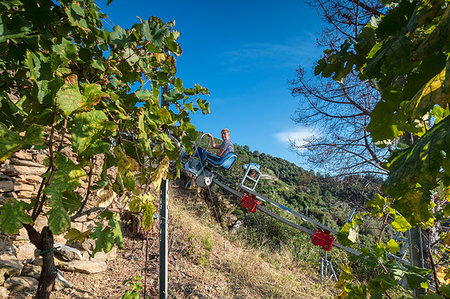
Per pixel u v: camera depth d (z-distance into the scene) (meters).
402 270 1.43
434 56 0.85
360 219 1.78
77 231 1.56
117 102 1.74
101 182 1.66
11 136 1.20
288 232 10.53
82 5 1.96
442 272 1.70
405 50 0.85
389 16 0.90
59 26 1.61
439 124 0.76
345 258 8.27
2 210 1.18
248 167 6.91
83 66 1.77
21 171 4.07
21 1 1.31
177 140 2.67
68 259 4.54
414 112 0.81
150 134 2.20
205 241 6.71
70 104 1.29
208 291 4.79
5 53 1.32
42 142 1.23
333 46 6.72
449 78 0.65
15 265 3.59
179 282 4.83
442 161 0.66
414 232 1.79
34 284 3.49
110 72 1.83
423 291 1.56
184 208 9.03
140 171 2.10
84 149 1.36
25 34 1.31
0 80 1.51
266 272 6.56
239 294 5.03
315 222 6.67
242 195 6.97
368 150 6.87
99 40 1.81
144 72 2.06
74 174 1.34
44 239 1.63
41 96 1.29
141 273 4.94
